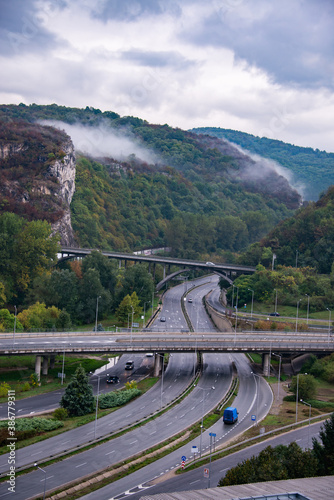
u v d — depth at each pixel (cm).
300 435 12162
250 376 17375
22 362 16888
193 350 16975
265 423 13025
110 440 11644
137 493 9350
